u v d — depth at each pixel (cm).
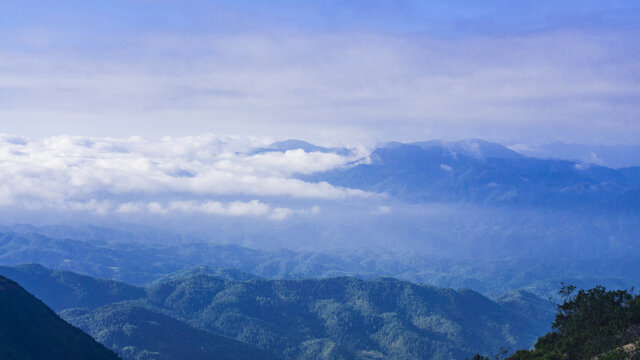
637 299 13212
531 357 12862
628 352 11038
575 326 13112
